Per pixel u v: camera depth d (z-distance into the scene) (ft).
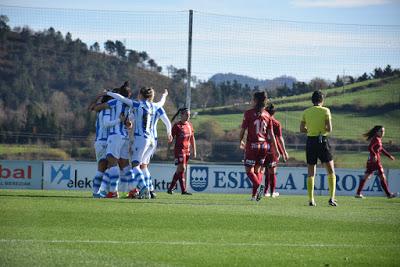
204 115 297.94
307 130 140.77
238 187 202.90
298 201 154.51
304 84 300.81
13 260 70.03
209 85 298.35
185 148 171.83
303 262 73.87
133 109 141.90
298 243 84.99
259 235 90.27
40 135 264.93
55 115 294.87
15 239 81.61
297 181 205.05
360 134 334.03
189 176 200.95
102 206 118.93
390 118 350.02
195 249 78.79
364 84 358.64
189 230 92.63
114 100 141.49
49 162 195.21
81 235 85.81
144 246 79.61
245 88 299.79
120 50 320.91
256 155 146.00
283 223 102.47
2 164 193.88
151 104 144.15
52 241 80.94
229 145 245.24
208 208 122.11
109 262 70.38
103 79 321.52
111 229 91.35
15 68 324.19
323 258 76.28
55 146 263.29
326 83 339.77
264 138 146.00
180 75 290.15
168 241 83.41
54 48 333.83
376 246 84.48
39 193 159.84
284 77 268.41
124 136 142.10
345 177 207.92
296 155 282.97
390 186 210.38
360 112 355.36
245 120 145.79
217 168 202.39
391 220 110.22
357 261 75.20
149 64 306.76
